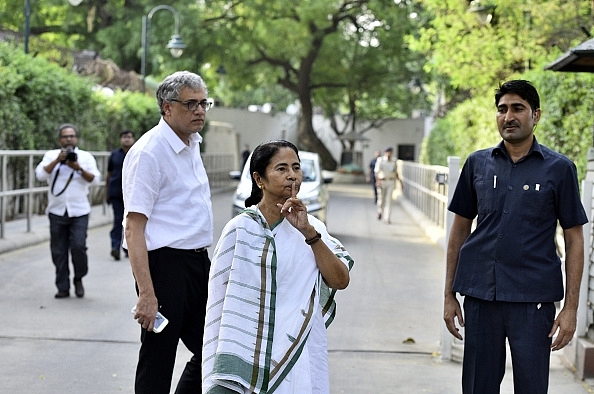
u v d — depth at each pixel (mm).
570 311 5293
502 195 5336
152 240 5555
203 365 4430
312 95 59312
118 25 40531
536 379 5258
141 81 33125
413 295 12586
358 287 13219
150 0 40656
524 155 5352
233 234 4492
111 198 15016
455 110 25266
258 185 4617
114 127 27453
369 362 8594
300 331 4395
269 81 55781
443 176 10883
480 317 5398
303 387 4379
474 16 18672
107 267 14234
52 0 40406
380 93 56750
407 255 17562
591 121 11438
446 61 19625
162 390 5562
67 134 11258
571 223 5289
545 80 13562
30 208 17016
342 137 62000
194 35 41688
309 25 50594
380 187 25516
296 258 4488
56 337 9203
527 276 5266
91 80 24984
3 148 18906
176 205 5598
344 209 31000
